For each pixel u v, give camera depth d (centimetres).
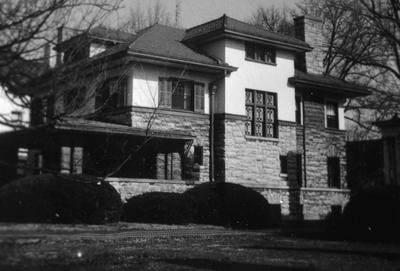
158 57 2294
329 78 3177
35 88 840
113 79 1353
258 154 2597
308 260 1184
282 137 2716
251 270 1021
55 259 1022
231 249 1383
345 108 4125
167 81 2392
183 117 2419
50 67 894
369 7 2517
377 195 1791
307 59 3166
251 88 2622
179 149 2345
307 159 2880
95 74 1021
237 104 2548
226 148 2480
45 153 1956
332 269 1045
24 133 926
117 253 1184
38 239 1191
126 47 2222
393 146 2600
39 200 1574
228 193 2117
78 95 951
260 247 1452
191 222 2011
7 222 1511
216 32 2530
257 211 2145
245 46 2644
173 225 1891
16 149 1977
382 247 1493
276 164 2667
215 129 2528
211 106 2520
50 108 912
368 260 1196
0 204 1530
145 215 1925
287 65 2797
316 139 2942
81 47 948
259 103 2664
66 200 1619
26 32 813
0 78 805
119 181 2011
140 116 2275
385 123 2617
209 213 2058
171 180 2169
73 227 1523
